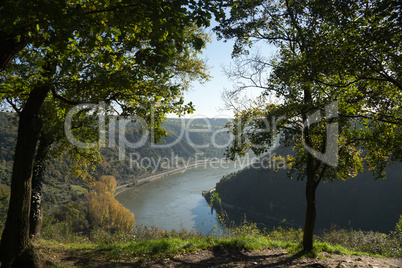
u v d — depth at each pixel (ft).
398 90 27.43
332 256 34.04
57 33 13.12
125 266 24.12
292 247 37.45
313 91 30.68
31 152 22.58
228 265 26.45
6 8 11.07
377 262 31.42
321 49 24.12
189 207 289.33
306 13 28.81
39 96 23.08
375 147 32.68
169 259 27.48
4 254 20.89
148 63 14.88
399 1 17.07
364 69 21.79
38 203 37.63
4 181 252.83
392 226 255.70
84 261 25.55
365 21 22.25
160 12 13.32
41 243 32.53
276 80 30.99
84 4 15.29
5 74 23.20
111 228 203.41
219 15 14.10
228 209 314.14
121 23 14.39
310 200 35.55
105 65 24.13
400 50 21.43
